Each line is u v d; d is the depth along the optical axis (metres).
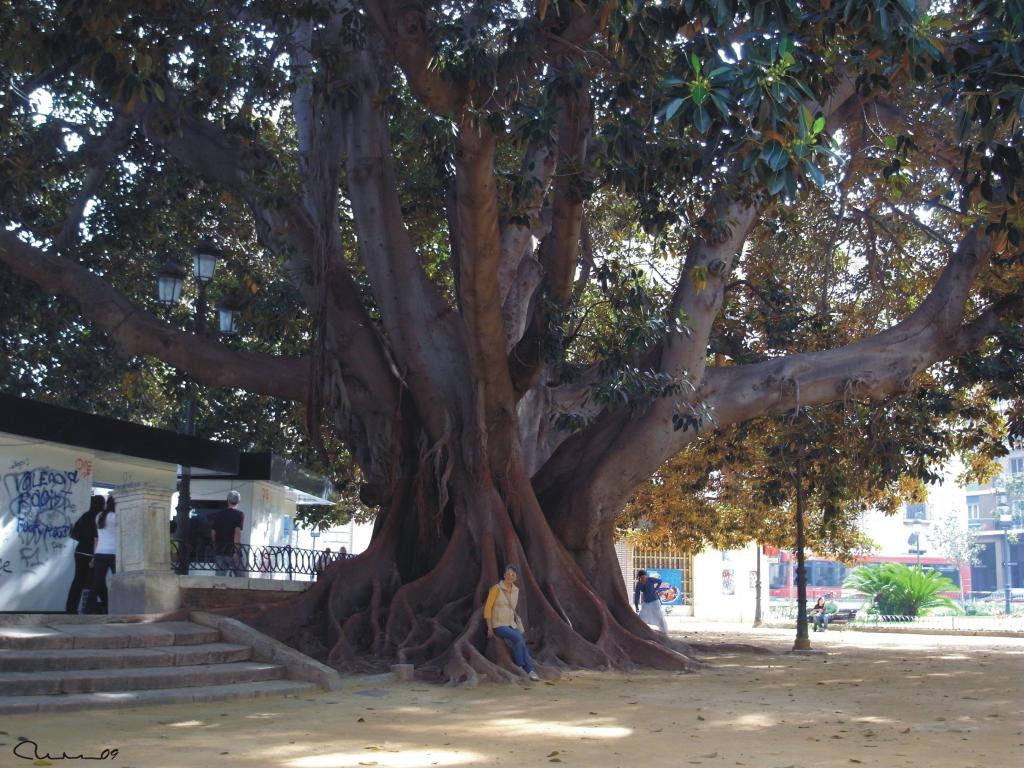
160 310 22.86
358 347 16.58
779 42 7.85
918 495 29.53
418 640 14.27
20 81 17.47
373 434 16.78
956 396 22.77
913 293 22.55
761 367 17.23
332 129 16.59
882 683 13.37
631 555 51.44
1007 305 17.92
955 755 7.57
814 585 64.69
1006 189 10.41
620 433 17.08
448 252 22.08
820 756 7.46
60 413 15.91
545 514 16.94
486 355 14.87
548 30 11.60
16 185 17.14
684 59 9.38
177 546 18.86
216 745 7.65
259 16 15.24
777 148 7.89
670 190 13.70
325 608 14.95
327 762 7.01
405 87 17.53
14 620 11.80
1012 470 95.38
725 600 52.19
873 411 21.22
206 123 17.25
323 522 33.78
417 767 6.89
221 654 12.14
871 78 10.15
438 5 14.14
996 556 93.50
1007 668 16.22
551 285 14.51
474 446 15.69
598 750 7.68
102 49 10.95
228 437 25.45
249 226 21.92
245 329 22.84
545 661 14.46
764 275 22.66
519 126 11.77
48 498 16.31
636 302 14.71
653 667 15.09
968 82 8.72
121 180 20.69
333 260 16.73
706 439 24.77
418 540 16.22
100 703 9.57
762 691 12.18
